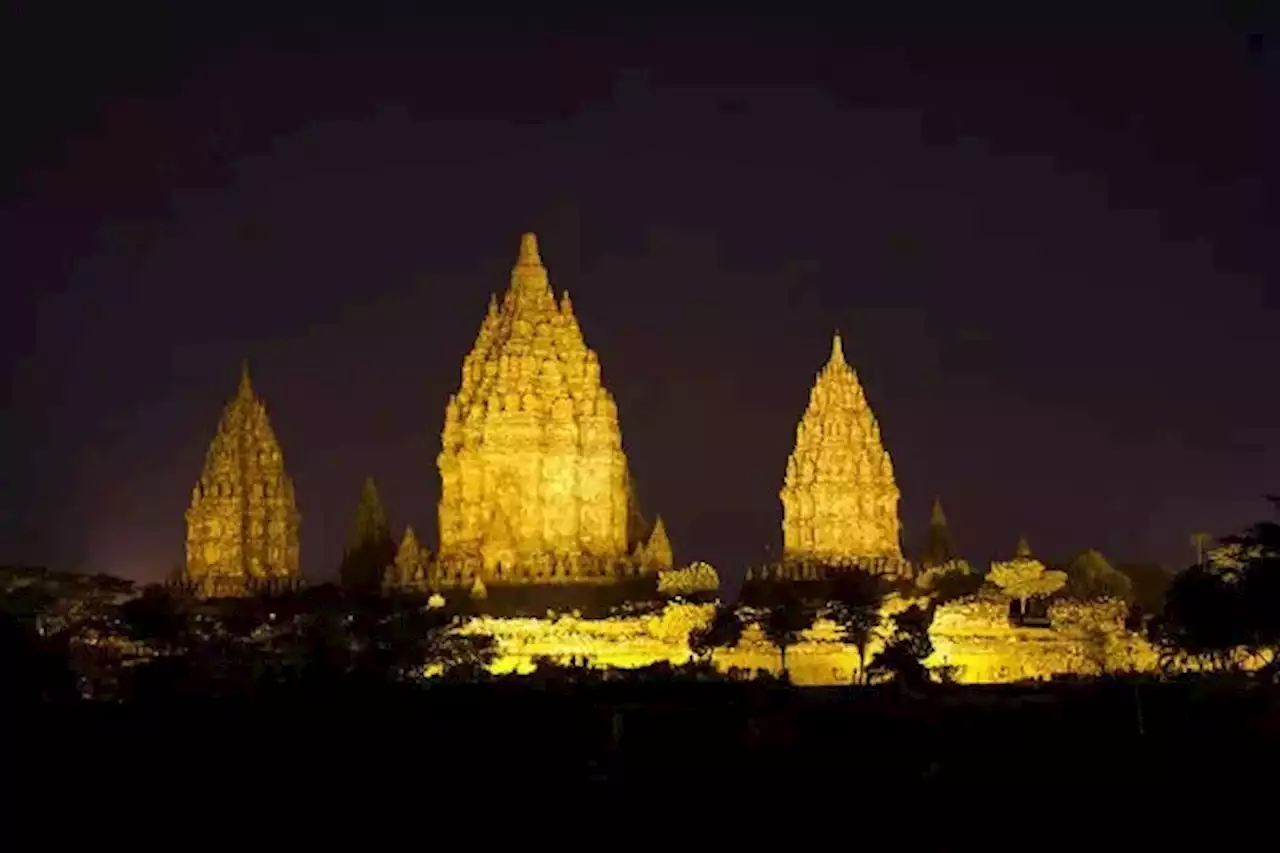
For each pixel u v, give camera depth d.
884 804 140.38
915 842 133.00
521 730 164.62
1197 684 176.00
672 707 175.50
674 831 136.12
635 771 150.00
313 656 198.12
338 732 163.00
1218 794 139.88
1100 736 155.75
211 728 163.50
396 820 139.25
